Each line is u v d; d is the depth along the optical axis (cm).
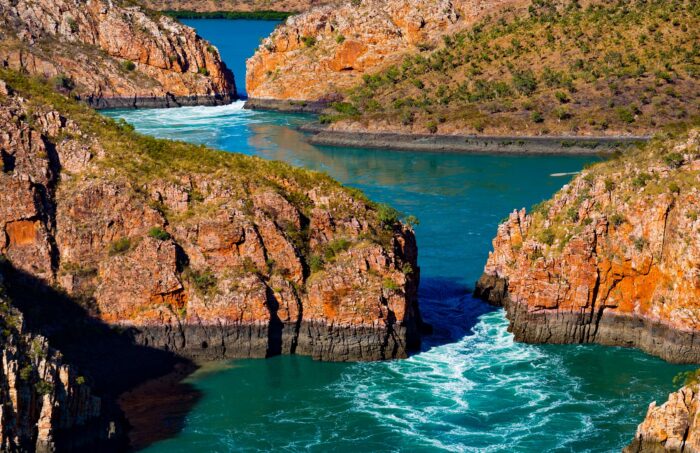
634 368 11325
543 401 10594
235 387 10919
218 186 12275
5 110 12319
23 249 11669
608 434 9900
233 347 11519
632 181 12094
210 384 10994
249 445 9738
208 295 11550
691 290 11256
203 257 11781
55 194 12100
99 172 12250
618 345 11925
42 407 8931
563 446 9681
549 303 11938
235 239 11750
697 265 11181
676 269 11375
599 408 10438
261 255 11769
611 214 11956
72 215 11938
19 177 11675
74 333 11338
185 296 11662
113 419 9825
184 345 11531
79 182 12169
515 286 12356
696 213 11350
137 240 11838
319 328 11525
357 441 9819
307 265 11888
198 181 12400
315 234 12131
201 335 11519
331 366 11419
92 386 10181
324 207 12375
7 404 8631
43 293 11506
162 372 11212
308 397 10712
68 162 12394
